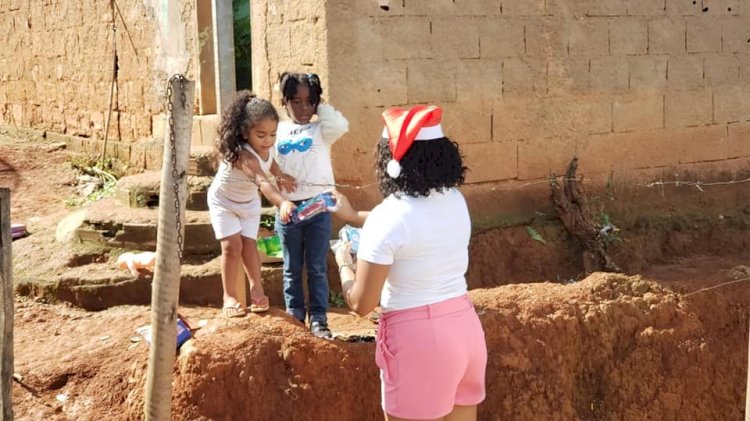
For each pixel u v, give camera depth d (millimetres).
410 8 7215
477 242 7516
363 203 7156
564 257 7691
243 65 9219
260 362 5484
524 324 6262
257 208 5754
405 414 4180
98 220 7215
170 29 8906
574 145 8055
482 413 5957
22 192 9562
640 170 8398
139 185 7629
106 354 5871
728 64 8766
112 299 6625
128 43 9727
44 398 5625
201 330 5668
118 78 10000
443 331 4117
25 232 7879
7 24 12844
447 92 7434
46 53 11719
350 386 5605
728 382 6820
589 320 6504
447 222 4129
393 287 4164
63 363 5793
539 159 7902
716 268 7652
